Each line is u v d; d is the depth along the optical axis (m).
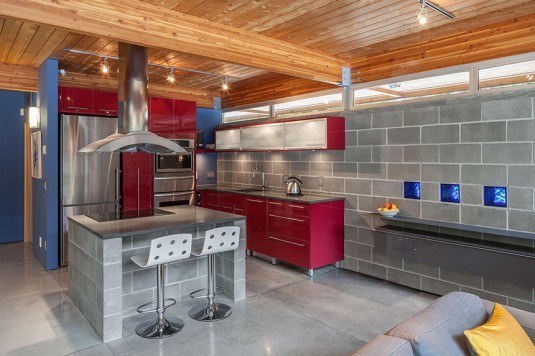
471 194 3.71
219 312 3.53
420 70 4.15
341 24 3.54
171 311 3.61
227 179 7.05
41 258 5.20
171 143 3.75
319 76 4.49
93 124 5.20
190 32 3.30
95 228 3.17
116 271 3.04
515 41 3.42
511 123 3.42
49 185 4.83
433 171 4.00
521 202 3.38
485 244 3.41
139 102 3.68
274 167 6.00
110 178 5.35
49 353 2.83
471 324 1.84
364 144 4.67
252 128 5.96
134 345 2.96
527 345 1.69
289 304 3.77
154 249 2.99
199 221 3.49
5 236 6.48
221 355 2.80
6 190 6.48
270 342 3.00
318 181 5.27
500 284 3.53
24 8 2.49
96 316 3.14
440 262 3.62
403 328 1.64
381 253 4.36
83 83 5.71
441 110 3.93
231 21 3.45
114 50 4.38
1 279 4.50
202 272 4.05
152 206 5.78
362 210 4.71
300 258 4.72
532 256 3.01
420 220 4.08
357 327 3.27
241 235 3.84
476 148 3.67
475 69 3.70
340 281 4.48
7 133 6.46
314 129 4.91
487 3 3.08
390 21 3.47
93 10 2.77
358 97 4.86
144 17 3.02
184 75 5.73
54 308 3.65
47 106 4.77
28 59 4.80
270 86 6.17
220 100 7.33
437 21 3.48
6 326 3.27
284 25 3.57
